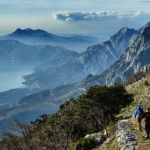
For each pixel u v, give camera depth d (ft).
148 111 108.68
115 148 110.32
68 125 153.79
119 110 159.53
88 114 160.66
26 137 143.74
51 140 147.43
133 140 108.17
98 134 130.62
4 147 137.28
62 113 169.89
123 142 109.09
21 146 136.56
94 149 120.37
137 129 114.93
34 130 174.70
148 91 172.45
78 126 155.22
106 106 162.40
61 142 148.15
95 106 161.99
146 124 105.91
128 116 140.97
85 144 125.29
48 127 157.58
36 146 139.64
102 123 151.43
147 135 106.01
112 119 142.92
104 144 118.62
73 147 128.88
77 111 164.45
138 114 109.91
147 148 100.22
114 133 123.85
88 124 156.15
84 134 152.15
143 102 154.61
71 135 152.15
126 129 117.80
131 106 157.28
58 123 158.81
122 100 167.84
